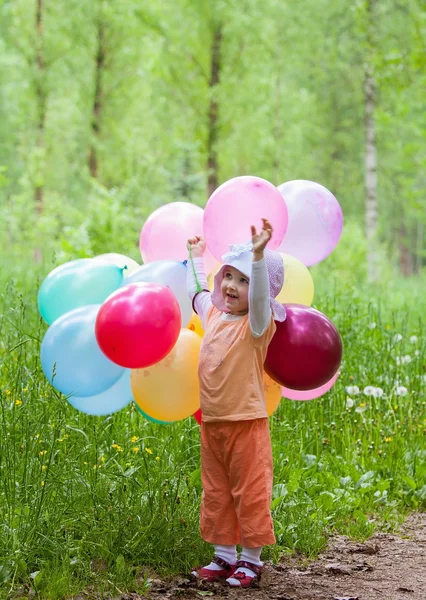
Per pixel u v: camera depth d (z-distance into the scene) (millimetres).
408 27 16703
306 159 29266
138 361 3621
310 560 4082
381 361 6816
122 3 20594
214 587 3617
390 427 6027
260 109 20969
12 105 28250
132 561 3715
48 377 3844
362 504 4969
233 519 3748
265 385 4082
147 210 20438
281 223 4074
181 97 19734
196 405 3953
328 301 8328
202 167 21906
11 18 23859
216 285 3877
